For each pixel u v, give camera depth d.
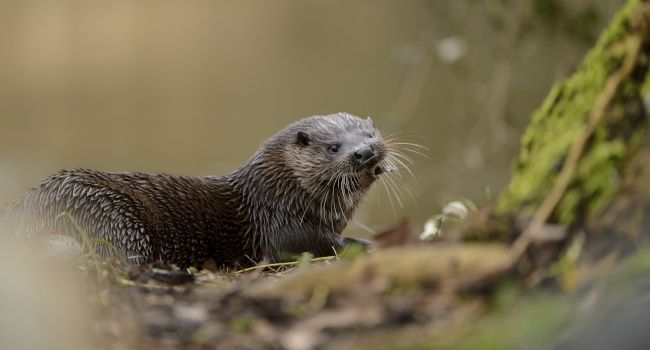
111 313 10.38
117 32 83.50
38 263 11.03
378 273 10.18
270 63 72.00
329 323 9.59
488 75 31.70
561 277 9.30
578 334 8.56
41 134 58.56
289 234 18.16
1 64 77.06
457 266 9.91
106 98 68.19
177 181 17.45
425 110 42.81
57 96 69.50
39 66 77.69
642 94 9.87
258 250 18.17
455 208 16.30
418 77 36.88
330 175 17.97
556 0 26.38
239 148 55.66
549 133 10.89
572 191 9.68
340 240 18.44
